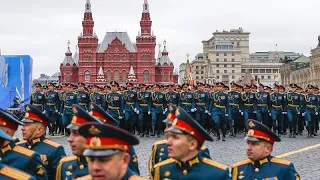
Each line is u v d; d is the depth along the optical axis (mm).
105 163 5719
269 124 33375
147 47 155375
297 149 23875
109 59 156125
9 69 58625
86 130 5738
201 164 8172
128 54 156250
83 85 32688
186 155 8016
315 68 155875
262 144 9211
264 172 9281
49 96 31953
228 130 34625
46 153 10195
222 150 23516
